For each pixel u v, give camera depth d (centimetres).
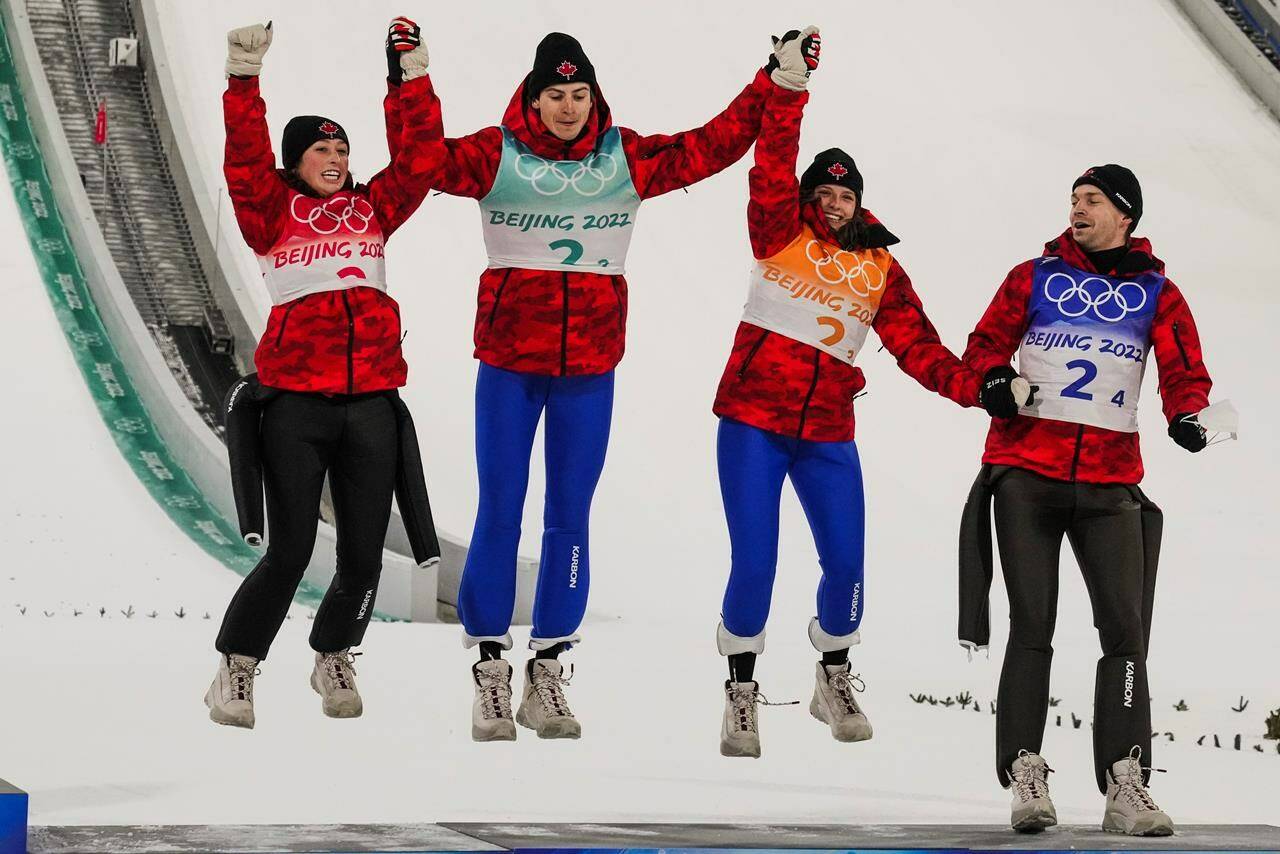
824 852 536
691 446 2850
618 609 2133
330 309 709
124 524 2373
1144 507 685
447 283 3297
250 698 725
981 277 3578
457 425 2828
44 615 1731
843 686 803
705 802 703
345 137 722
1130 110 4534
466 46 4116
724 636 768
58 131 3769
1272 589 2219
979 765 900
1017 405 661
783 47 730
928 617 2058
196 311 3272
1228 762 1026
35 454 2567
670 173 752
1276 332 3491
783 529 2511
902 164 4041
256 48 691
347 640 770
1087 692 1465
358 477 725
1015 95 4475
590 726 975
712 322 3319
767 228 750
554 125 727
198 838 510
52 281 3319
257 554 2345
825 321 757
